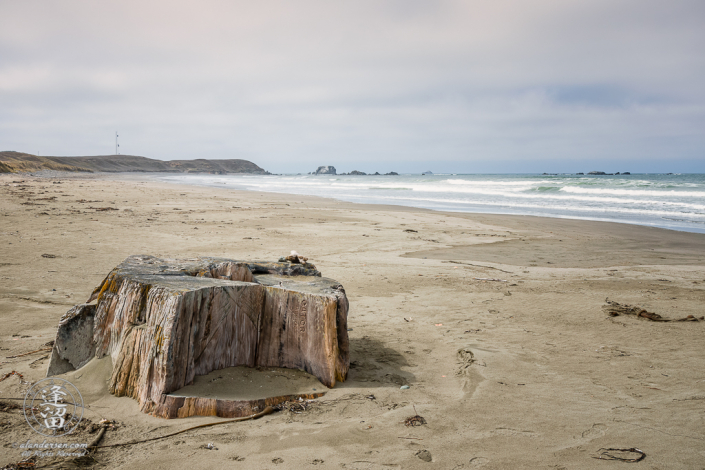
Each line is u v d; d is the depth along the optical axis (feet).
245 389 11.22
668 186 110.32
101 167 504.43
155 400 10.21
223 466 8.25
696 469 8.34
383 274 27.22
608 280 26.61
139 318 11.38
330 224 50.60
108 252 28.96
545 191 122.01
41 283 20.71
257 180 250.37
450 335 16.71
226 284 11.96
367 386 12.26
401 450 8.96
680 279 27.02
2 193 69.36
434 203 88.74
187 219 49.52
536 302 21.49
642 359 14.40
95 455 8.50
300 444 9.10
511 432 9.78
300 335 12.58
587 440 9.46
